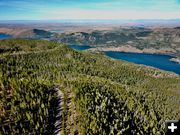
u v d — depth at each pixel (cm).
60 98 11606
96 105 11950
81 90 13300
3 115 8750
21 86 11550
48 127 8738
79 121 9100
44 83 13825
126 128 10300
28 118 8838
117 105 13662
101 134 9019
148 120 13450
